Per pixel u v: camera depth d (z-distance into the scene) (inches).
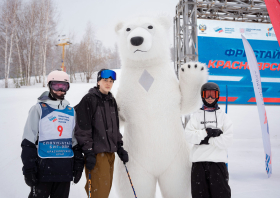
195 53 258.7
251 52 130.0
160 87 100.5
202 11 293.0
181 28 271.1
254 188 125.3
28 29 1094.4
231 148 240.1
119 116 106.3
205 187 88.0
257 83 130.1
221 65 297.1
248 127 315.6
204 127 93.0
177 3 271.7
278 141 261.9
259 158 203.3
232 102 301.4
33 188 74.2
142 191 97.7
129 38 99.5
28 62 1088.2
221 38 296.8
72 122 82.4
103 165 85.8
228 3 272.4
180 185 99.0
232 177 149.0
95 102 88.5
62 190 77.2
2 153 199.6
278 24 101.7
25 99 482.3
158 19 113.4
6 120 318.0
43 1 1070.4
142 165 98.3
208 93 93.1
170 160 98.7
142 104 99.0
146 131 98.1
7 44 986.1
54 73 80.7
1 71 1264.8
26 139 72.8
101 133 87.1
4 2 962.1
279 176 149.3
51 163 74.3
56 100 82.0
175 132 100.5
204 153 89.3
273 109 399.9
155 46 102.6
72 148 83.7
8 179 144.9
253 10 296.7
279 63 314.0
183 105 106.4
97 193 83.9
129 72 106.7
